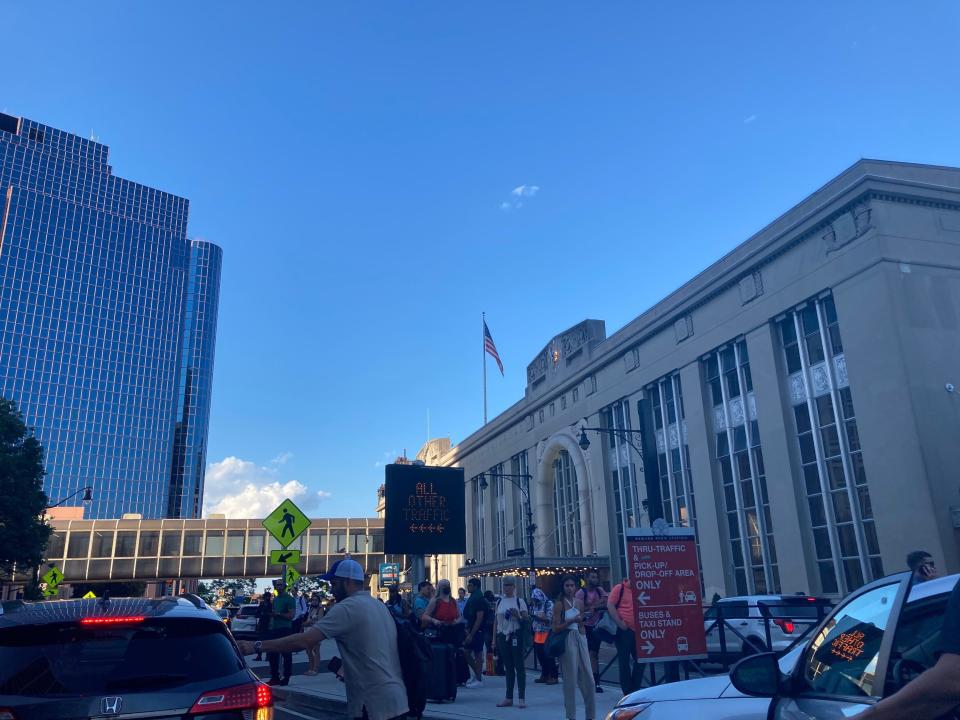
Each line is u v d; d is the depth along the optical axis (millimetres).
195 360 160625
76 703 4148
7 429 42281
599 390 41188
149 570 71875
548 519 47531
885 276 23406
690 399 32875
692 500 32938
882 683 2748
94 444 144000
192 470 153875
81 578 70375
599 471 40500
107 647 4598
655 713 3865
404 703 4895
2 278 139875
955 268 24234
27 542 41875
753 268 29219
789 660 3832
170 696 4320
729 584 29766
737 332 30047
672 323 34656
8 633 4496
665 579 9219
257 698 4543
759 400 28422
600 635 12367
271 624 14797
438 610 13125
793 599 10219
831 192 25609
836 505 25047
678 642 9055
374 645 4910
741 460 30078
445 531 21234
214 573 72938
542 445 48031
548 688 13078
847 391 24984
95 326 148625
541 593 14164
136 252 157250
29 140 148750
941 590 2912
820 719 2889
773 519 27172
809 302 26844
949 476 21688
